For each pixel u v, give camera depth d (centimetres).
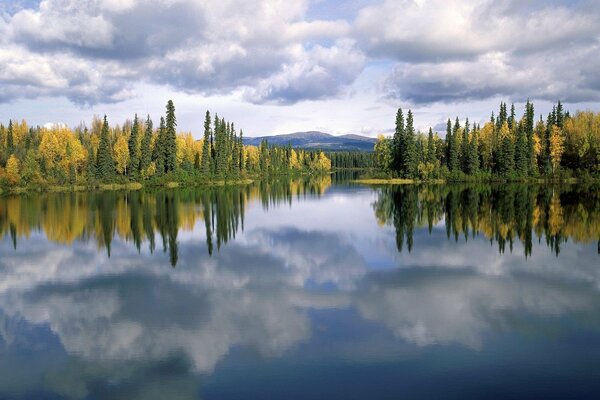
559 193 7606
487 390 1395
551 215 4941
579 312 2036
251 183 13288
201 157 12850
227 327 1939
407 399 1352
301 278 2667
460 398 1353
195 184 11625
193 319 2044
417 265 2916
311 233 4184
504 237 3778
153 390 1451
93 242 3872
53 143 10975
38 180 9894
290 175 18738
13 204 7075
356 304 2188
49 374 1580
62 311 2194
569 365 1545
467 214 5175
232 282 2614
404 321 1956
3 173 9650
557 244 3475
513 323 1917
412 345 1712
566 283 2481
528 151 11012
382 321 1961
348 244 3634
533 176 10756
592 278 2572
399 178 12331
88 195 8769
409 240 3741
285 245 3644
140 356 1691
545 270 2750
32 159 10181
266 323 1969
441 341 1750
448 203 6400
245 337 1827
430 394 1377
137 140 11662
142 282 2656
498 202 6334
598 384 1421
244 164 14900
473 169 11456
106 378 1540
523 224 4388
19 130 13800
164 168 11506
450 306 2139
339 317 2020
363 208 6144
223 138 12631
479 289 2389
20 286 2623
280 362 1602
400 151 12506
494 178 11044
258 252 3394
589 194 7344
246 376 1511
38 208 6419
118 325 2002
